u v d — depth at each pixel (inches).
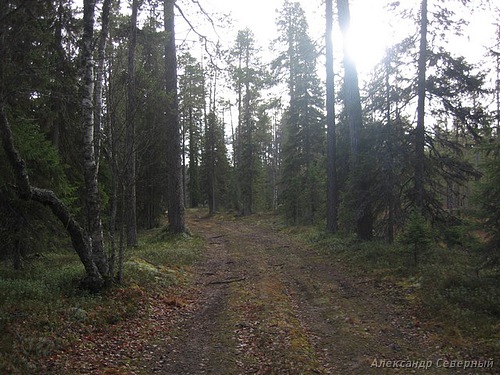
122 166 416.5
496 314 323.0
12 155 315.0
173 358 279.6
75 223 366.0
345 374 251.8
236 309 388.2
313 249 708.7
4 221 408.2
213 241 902.4
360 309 375.9
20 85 343.6
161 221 1536.7
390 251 542.0
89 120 389.7
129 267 467.2
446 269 429.4
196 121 2123.5
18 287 342.6
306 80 1302.9
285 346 287.4
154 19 531.5
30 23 324.8
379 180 589.6
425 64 585.3
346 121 964.6
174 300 405.1
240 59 1535.4
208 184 1887.3
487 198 375.6
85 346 277.0
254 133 1723.7
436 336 300.5
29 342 255.4
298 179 1242.0
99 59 388.5
